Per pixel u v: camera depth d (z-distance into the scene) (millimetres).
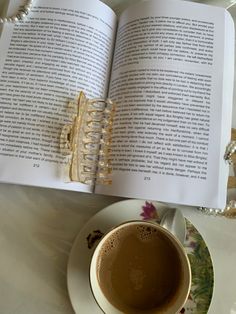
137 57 279
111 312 221
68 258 247
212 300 241
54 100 269
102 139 268
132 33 287
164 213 252
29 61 278
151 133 261
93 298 235
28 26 289
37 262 249
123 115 269
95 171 265
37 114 266
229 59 282
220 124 265
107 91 285
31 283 244
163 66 273
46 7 291
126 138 263
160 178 254
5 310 237
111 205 252
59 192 269
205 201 253
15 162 258
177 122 263
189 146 259
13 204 264
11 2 298
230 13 317
